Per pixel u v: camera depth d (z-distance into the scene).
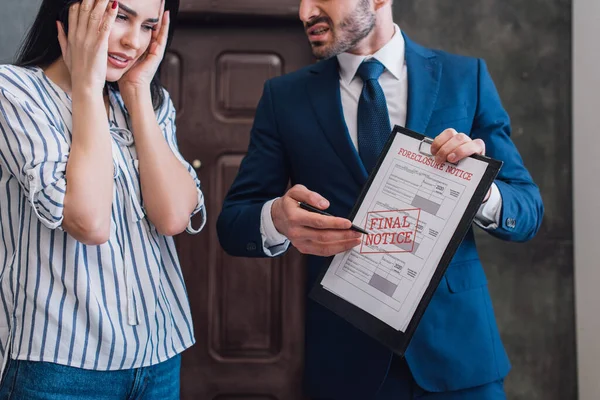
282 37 2.81
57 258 1.24
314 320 1.65
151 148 1.41
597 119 2.53
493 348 1.57
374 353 1.54
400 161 1.41
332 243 1.39
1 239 1.29
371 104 1.62
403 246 1.35
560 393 2.70
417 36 2.71
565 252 2.70
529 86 2.71
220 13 2.71
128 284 1.31
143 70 1.46
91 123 1.26
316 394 1.62
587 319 2.61
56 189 1.19
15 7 2.62
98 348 1.25
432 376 1.51
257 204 1.64
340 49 1.63
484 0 2.72
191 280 2.78
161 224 1.38
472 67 1.70
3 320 1.26
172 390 1.42
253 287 2.79
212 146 2.80
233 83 2.80
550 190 2.71
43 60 1.38
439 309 1.54
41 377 1.21
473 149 1.33
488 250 2.71
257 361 2.79
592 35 2.56
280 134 1.73
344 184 1.61
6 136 1.25
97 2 1.30
